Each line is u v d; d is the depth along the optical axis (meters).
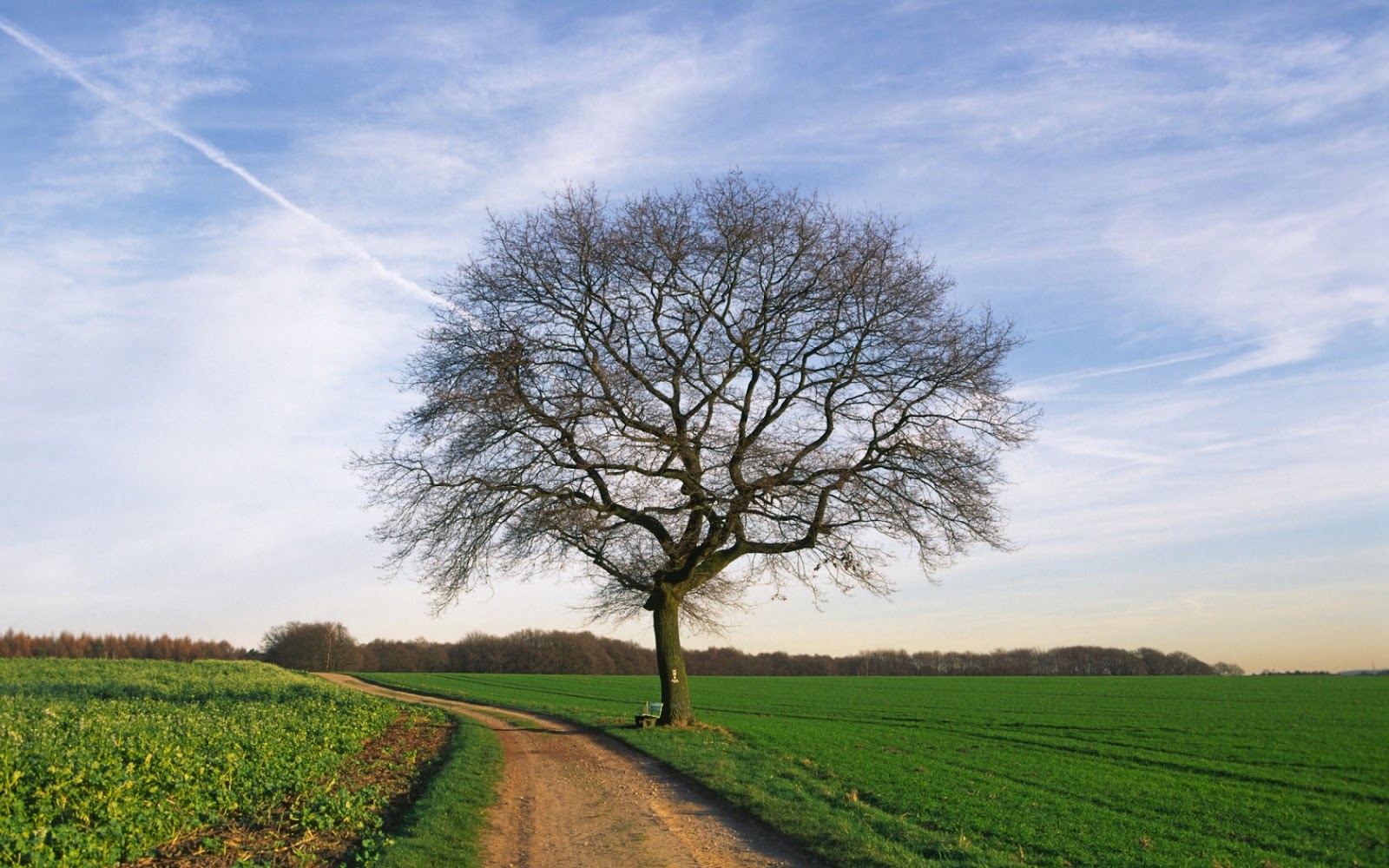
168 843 13.11
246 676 67.31
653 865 12.75
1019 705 54.69
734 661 129.00
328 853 12.78
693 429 28.56
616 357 27.31
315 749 21.27
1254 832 16.86
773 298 27.36
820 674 126.12
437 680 88.94
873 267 26.45
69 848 11.25
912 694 68.44
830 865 12.77
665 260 26.50
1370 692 61.72
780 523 27.75
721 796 17.64
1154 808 19.02
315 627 123.25
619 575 30.19
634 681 91.50
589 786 19.14
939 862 12.81
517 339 25.91
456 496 26.25
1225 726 39.84
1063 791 20.86
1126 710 49.47
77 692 44.47
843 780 20.27
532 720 36.12
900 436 27.25
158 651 118.94
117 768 14.89
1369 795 21.28
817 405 28.11
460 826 14.38
